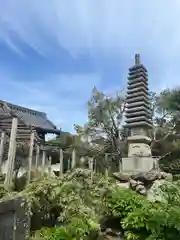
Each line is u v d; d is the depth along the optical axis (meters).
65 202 5.92
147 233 5.30
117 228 6.16
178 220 5.06
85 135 22.75
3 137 12.04
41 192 5.94
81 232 4.96
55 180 6.61
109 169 18.05
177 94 21.88
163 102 22.16
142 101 14.45
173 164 18.28
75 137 22.14
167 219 5.12
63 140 21.89
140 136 13.23
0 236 4.30
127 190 7.67
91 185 6.85
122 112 22.83
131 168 12.30
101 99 23.09
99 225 5.75
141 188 9.08
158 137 21.38
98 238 5.61
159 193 8.28
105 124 22.81
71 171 7.24
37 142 15.45
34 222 5.48
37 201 5.74
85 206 6.07
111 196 6.70
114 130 22.70
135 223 5.45
